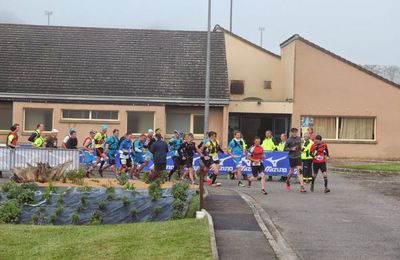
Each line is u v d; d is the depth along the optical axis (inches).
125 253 355.3
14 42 1301.7
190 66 1266.0
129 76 1232.8
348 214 537.6
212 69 1259.2
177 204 503.2
